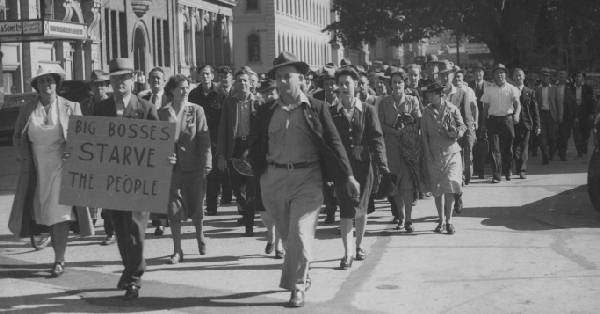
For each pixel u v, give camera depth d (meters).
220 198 16.53
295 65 8.04
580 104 22.98
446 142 11.56
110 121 8.65
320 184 8.05
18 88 40.66
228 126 12.76
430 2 45.59
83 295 8.63
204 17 67.38
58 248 9.55
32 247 11.36
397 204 12.14
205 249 10.70
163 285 8.98
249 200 11.94
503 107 17.44
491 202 14.48
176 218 10.12
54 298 8.52
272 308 7.91
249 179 11.91
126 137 8.63
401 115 11.75
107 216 11.45
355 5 48.84
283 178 7.97
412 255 10.21
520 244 10.70
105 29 49.25
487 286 8.52
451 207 11.66
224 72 14.68
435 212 13.67
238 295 8.47
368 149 10.11
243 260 10.27
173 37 60.22
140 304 8.20
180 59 61.31
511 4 45.19
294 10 94.19
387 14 48.38
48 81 9.49
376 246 10.89
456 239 11.20
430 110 11.61
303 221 7.89
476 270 9.27
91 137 8.66
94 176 8.64
